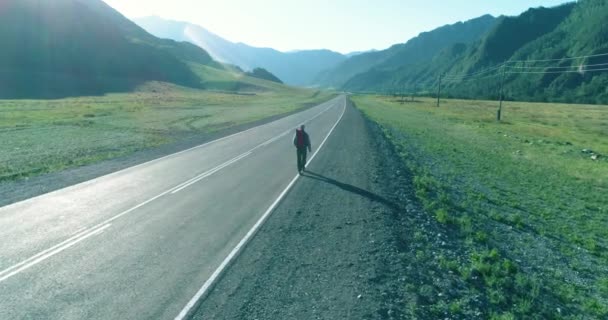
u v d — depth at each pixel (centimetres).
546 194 2027
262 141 2881
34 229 1046
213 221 1130
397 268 881
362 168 1942
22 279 777
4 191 1432
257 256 900
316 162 2066
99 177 1686
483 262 1005
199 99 9838
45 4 16762
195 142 2833
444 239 1137
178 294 730
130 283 767
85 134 3195
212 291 743
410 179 1875
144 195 1397
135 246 944
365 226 1127
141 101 8094
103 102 7425
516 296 859
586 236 1439
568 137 4884
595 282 1051
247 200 1347
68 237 994
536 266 1095
